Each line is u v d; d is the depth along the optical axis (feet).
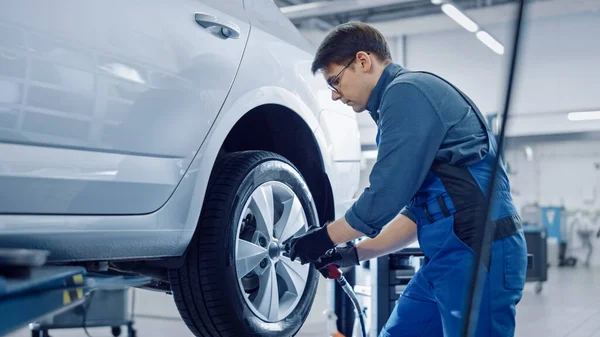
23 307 2.82
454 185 4.59
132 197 4.61
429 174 4.73
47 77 3.99
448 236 4.60
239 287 5.50
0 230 3.79
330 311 8.46
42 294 2.98
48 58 4.00
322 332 8.29
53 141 4.06
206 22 5.35
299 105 6.41
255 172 5.67
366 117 39.19
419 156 4.50
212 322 5.45
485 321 4.43
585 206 42.60
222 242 5.34
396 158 4.50
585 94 35.91
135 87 4.58
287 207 6.12
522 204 43.93
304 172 6.84
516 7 2.80
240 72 5.61
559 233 42.96
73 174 4.18
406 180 4.50
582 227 42.65
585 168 42.50
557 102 36.70
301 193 6.26
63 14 4.11
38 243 4.01
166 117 4.84
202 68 5.18
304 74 6.62
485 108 36.58
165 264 5.32
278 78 6.14
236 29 5.69
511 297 4.53
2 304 2.66
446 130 4.55
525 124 37.68
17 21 3.83
